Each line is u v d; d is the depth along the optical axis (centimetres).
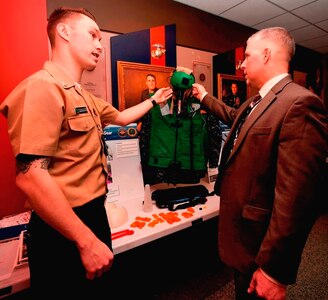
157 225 120
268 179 88
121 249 102
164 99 143
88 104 81
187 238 227
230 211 99
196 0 220
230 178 100
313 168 73
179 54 223
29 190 59
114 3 183
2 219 119
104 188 82
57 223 59
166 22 213
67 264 71
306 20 278
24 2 125
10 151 126
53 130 63
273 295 77
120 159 157
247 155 93
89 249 63
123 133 159
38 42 130
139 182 163
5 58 122
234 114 140
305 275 177
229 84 253
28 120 60
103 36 178
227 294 163
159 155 156
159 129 157
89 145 75
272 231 77
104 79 179
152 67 191
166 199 146
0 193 125
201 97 154
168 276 181
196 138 164
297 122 77
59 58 79
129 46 182
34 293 70
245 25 283
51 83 66
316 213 77
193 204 145
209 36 247
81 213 73
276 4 236
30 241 71
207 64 245
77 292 74
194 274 183
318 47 402
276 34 97
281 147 80
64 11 79
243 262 94
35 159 60
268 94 94
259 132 90
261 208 90
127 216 128
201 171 170
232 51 258
